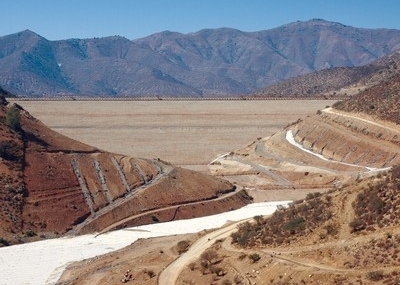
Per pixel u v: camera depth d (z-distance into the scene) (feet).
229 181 617.62
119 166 540.11
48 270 360.48
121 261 339.98
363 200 257.96
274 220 287.48
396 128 605.73
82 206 478.18
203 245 313.94
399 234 226.79
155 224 474.08
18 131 526.57
